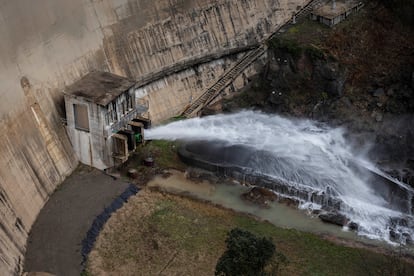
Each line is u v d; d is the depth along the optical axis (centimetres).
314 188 6500
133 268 5316
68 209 5897
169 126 7556
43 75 6400
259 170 6712
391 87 7669
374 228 6025
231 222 6016
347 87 7744
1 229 5041
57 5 6694
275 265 5162
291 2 8994
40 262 5244
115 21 7438
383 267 5453
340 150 7112
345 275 5344
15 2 6131
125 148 6544
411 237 5909
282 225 6062
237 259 4662
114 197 6153
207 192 6500
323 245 5738
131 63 7556
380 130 7344
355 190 6481
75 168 6606
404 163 6894
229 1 8594
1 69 5825
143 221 5878
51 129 6347
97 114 6344
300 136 7356
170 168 6838
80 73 6875
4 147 5544
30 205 5675
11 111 5812
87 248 5456
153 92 7781
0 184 5281
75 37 6906
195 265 5384
